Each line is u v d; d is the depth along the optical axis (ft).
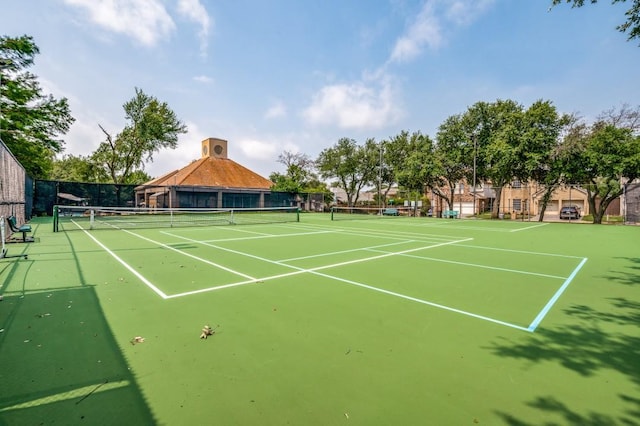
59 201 94.43
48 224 64.90
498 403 8.56
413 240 44.16
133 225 65.26
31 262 26.86
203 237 45.50
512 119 100.99
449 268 25.68
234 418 7.88
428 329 13.50
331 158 167.12
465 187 161.79
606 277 23.03
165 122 128.26
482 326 13.88
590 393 9.06
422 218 109.60
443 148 119.14
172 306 16.17
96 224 66.49
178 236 46.44
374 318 14.67
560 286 20.49
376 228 64.59
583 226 78.18
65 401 8.56
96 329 13.28
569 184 99.50
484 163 114.01
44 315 14.84
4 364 10.43
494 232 58.75
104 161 136.05
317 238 45.47
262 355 11.12
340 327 13.61
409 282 21.17
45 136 92.94
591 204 93.09
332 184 176.96
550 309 16.16
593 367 10.51
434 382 9.54
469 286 20.31
